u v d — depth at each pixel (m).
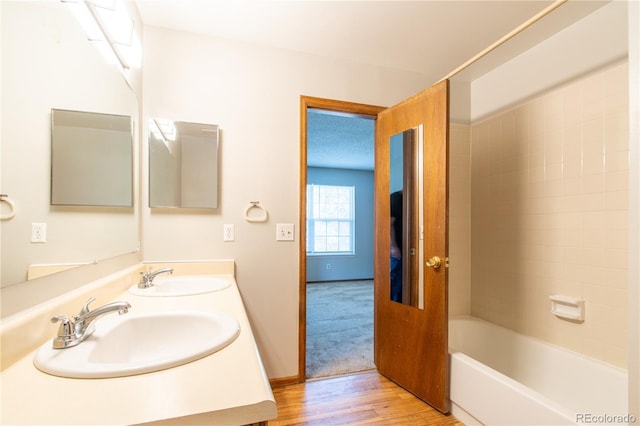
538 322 2.01
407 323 1.94
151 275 1.48
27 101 0.75
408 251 1.95
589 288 1.71
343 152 4.82
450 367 1.74
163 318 1.00
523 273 2.12
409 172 1.95
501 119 2.31
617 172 1.59
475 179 2.56
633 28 0.91
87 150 1.08
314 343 2.75
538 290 2.01
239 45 1.95
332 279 5.99
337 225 6.12
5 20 0.67
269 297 1.99
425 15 1.72
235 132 1.93
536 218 2.03
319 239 6.00
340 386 1.99
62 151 0.91
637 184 0.90
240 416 0.52
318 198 6.02
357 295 4.82
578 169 1.77
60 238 0.90
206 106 1.88
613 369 1.55
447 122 1.72
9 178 0.68
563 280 1.85
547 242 1.95
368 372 2.19
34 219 0.78
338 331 3.09
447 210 1.71
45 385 0.57
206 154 1.86
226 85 1.92
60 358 0.67
